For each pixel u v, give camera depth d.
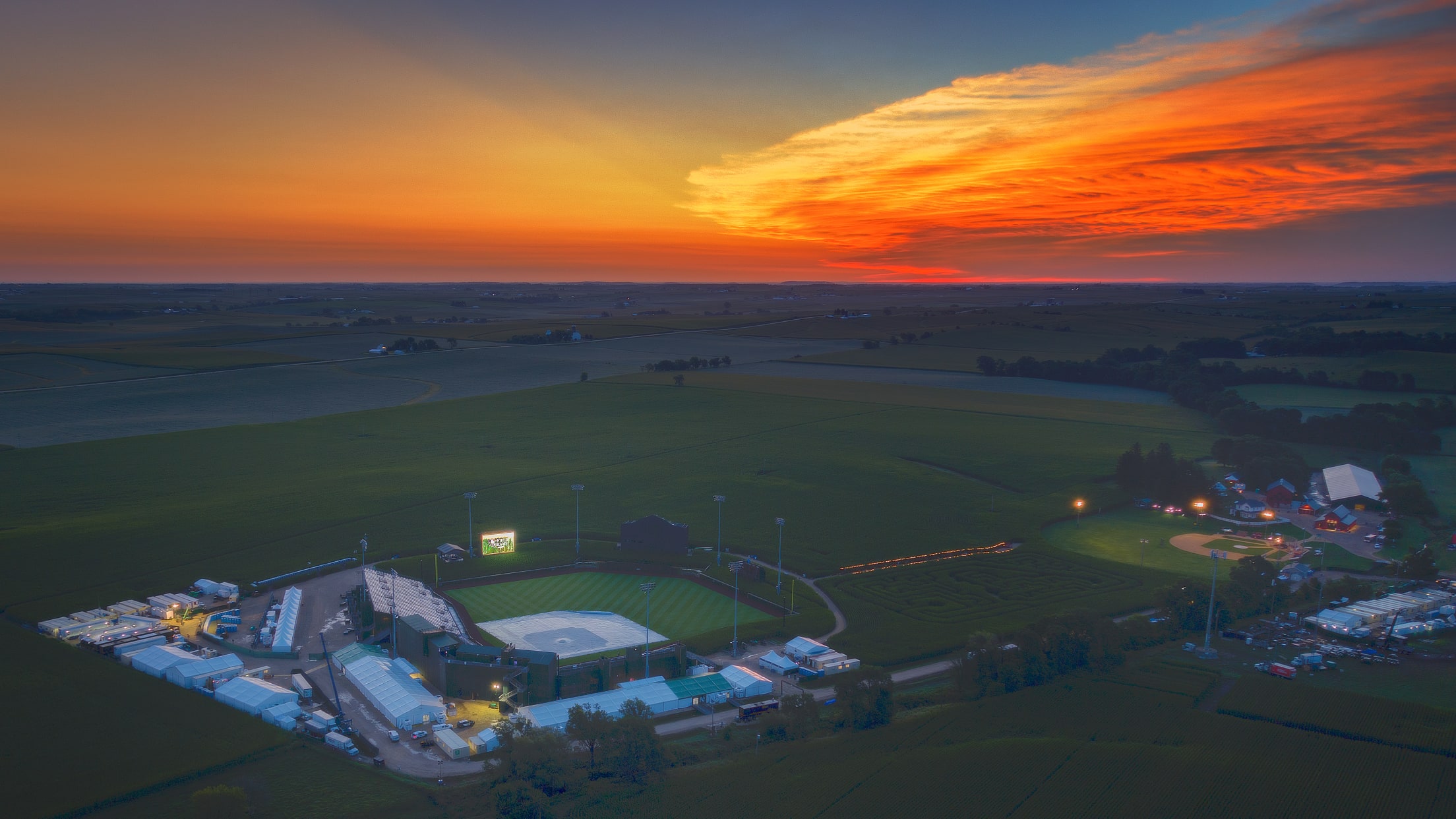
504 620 133.62
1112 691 106.00
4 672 110.31
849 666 117.06
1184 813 79.94
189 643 122.62
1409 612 131.75
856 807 81.88
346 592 144.12
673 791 85.75
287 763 91.56
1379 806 80.94
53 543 162.25
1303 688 105.75
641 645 123.69
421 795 85.75
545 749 86.12
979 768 88.25
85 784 86.19
